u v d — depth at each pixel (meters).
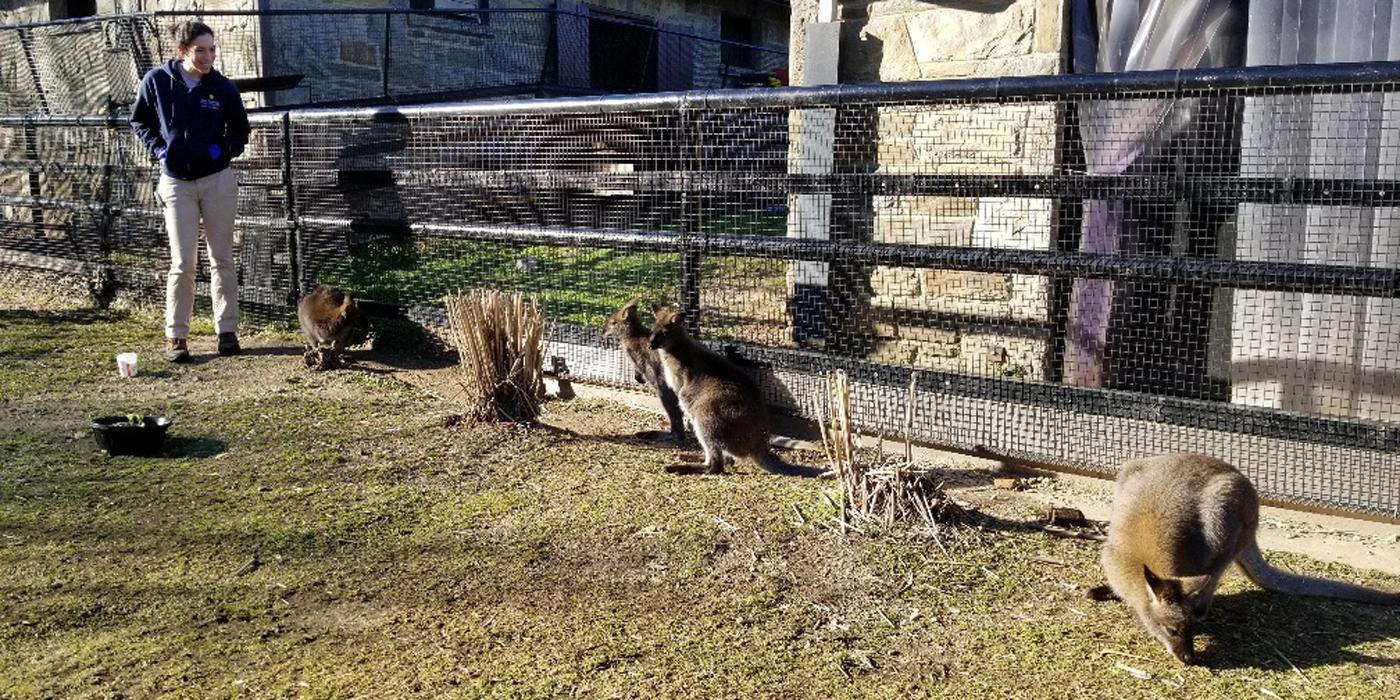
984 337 6.11
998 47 6.17
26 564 4.09
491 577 4.04
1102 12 5.88
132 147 9.28
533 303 6.02
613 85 18.77
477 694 3.19
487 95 14.55
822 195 6.20
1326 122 4.92
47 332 8.49
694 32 20.39
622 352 6.65
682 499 4.89
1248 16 5.42
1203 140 5.29
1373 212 4.82
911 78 6.47
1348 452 4.54
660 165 6.41
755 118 6.29
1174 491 3.62
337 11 11.41
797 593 3.92
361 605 3.80
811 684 3.29
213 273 7.72
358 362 7.58
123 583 3.94
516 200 7.24
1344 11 5.08
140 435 5.46
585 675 3.31
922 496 4.53
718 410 5.20
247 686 3.22
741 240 6.04
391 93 13.78
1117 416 5.05
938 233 6.32
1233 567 4.16
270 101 12.22
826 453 5.00
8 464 5.30
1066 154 5.74
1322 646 3.54
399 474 5.24
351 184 7.98
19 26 11.35
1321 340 4.95
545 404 6.62
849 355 6.43
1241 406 4.76
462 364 6.18
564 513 4.70
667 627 3.64
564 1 16.67
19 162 10.25
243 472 5.24
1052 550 4.29
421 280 8.09
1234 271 4.65
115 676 3.27
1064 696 3.23
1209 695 3.23
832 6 6.62
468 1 15.05
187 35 7.24
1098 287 5.61
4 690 3.16
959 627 3.67
